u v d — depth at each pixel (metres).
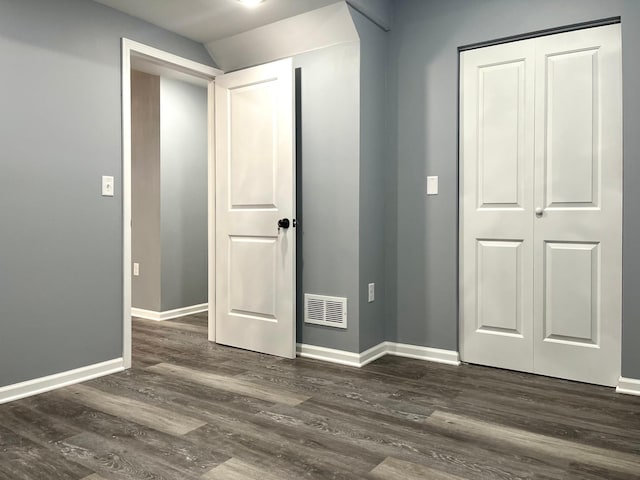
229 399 2.40
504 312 2.86
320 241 3.12
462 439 1.95
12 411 2.24
